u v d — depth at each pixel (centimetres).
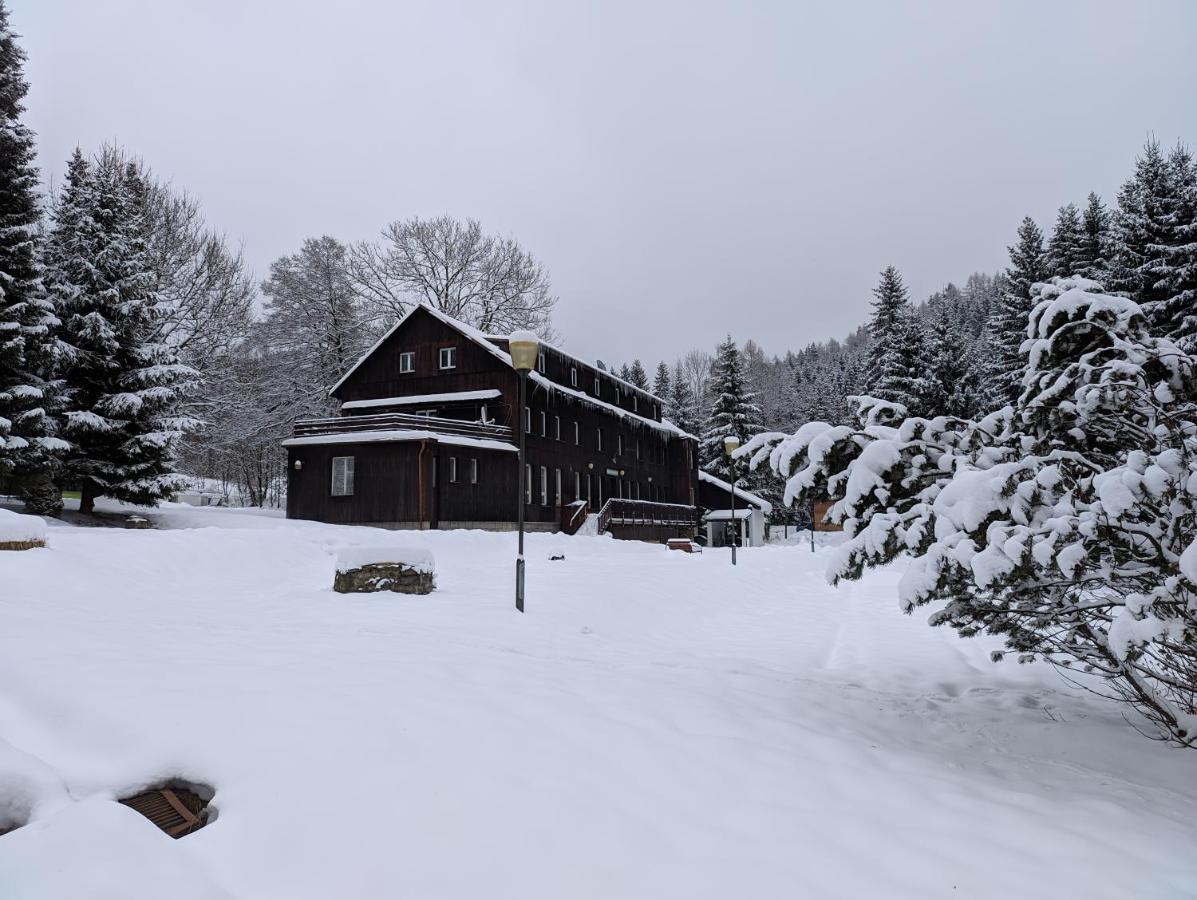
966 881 287
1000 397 3475
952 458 531
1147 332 541
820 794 366
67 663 497
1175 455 424
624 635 916
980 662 830
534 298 4100
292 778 340
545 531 2988
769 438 616
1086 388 501
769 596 1530
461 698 467
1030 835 333
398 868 276
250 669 509
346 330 3712
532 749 391
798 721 501
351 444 2464
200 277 3116
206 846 287
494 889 264
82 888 242
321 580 1281
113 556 1126
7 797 321
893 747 469
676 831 315
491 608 936
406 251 3816
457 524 2516
